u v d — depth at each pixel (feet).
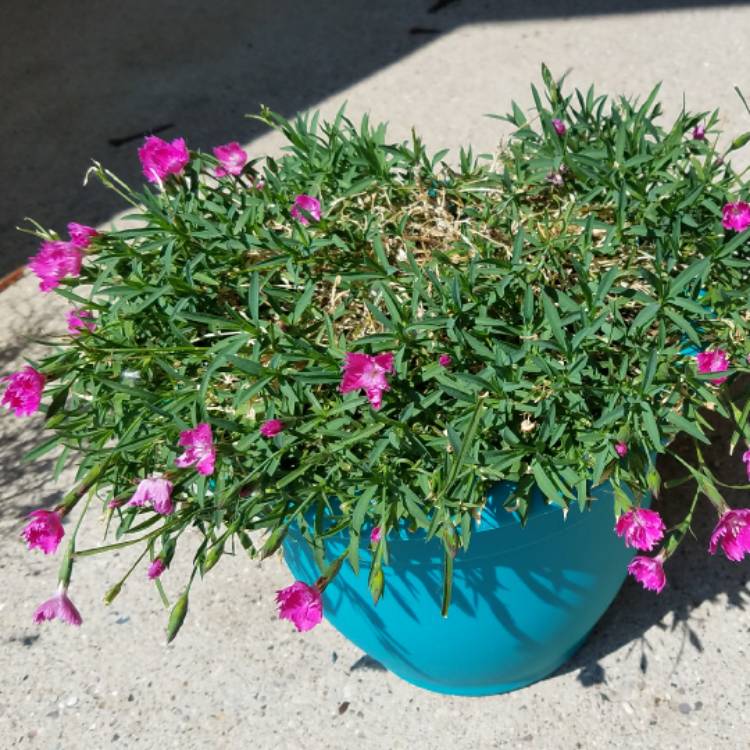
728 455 7.65
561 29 14.47
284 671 6.86
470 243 5.04
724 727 6.05
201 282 5.07
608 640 6.65
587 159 5.14
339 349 4.63
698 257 5.07
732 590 6.80
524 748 6.12
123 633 7.39
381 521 4.35
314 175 5.53
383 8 16.05
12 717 6.98
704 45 13.43
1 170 13.96
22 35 17.75
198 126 13.93
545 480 4.33
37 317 10.93
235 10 17.01
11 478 8.95
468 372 4.66
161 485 4.21
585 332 4.39
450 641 5.40
